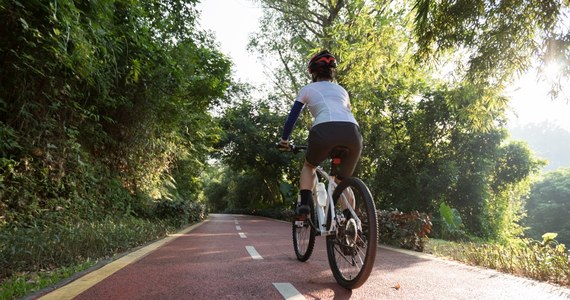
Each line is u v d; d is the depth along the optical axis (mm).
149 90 8898
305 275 3701
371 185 17734
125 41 7465
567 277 3695
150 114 9719
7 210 5199
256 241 7328
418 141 17000
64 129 6516
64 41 5191
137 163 10492
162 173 13086
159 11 9797
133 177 10328
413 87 16125
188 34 11742
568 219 44031
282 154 30641
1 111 5477
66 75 6254
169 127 11375
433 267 4500
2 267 3439
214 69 12242
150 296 2787
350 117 3438
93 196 7730
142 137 10000
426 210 16484
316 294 2951
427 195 16297
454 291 3201
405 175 17078
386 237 7820
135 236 6535
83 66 5707
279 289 3072
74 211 6711
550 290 3350
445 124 16469
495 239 17328
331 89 3611
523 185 19594
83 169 7324
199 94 10914
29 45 5090
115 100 8016
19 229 4781
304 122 24406
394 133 17875
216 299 2729
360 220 3135
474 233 16891
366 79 8930
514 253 4680
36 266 3793
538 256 4324
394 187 16969
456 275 3971
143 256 4969
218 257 4895
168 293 2883
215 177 60750
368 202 3018
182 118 11328
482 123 7910
